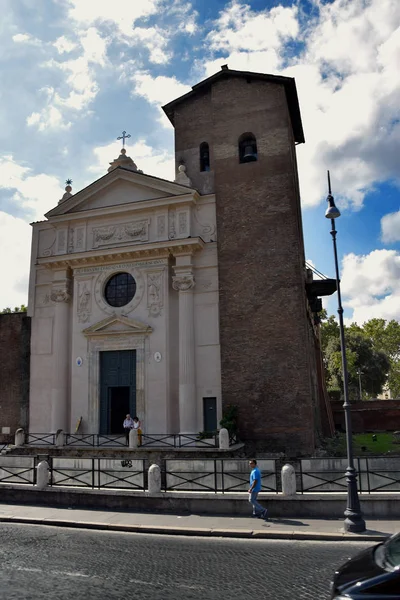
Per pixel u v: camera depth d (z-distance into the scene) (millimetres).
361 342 72938
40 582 9805
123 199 31625
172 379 28703
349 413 14258
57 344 30719
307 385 26500
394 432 39562
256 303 28094
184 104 34219
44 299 32250
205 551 12141
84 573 10367
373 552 6809
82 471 18719
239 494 16031
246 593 9016
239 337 27953
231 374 27625
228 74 31906
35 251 33125
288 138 30078
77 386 30125
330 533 13258
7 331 32969
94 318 30609
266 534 13508
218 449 24000
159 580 9867
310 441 25906
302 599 8586
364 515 14945
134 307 29844
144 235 30531
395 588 5707
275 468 16438
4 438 31344
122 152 33531
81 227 31938
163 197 30016
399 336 92312
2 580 9945
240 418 27047
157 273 29766
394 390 95500
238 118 31281
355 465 16328
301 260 31938
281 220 28781
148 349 29125
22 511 16844
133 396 29266
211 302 28969
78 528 14945
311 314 33562
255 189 29688
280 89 30984
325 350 73312
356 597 5719
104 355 30359
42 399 30906
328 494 15281
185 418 27453
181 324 28594
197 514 15938
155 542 13141
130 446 25547
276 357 27203
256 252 28719
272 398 26828
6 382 32156
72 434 29266
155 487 16781
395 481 15438
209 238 29906
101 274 30922
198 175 32625
